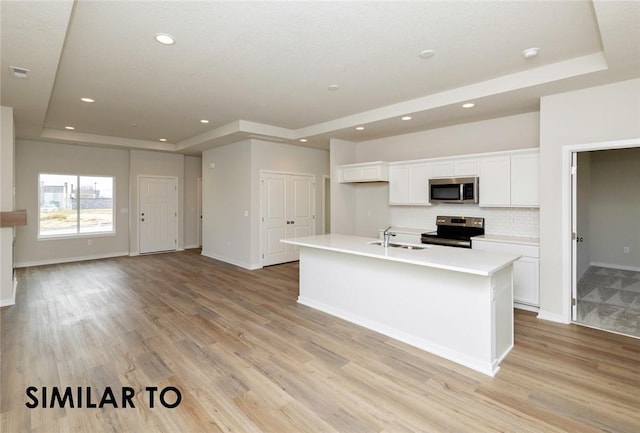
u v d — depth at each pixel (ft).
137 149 24.85
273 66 10.81
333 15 7.90
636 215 19.53
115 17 7.99
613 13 6.89
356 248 11.39
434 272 9.70
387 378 8.33
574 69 10.13
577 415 6.86
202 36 8.92
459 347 9.17
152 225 26.43
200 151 25.93
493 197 14.62
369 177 18.81
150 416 6.87
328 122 18.04
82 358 9.29
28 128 17.78
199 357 9.38
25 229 21.36
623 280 17.39
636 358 9.23
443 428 6.51
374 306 11.37
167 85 12.53
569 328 11.34
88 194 23.90
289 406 7.22
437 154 17.52
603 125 10.84
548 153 11.97
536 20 8.04
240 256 21.77
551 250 12.04
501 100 12.57
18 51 8.86
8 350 9.73
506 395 7.58
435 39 9.02
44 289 16.16
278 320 12.23
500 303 9.16
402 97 13.92
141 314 12.75
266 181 21.42
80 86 12.64
